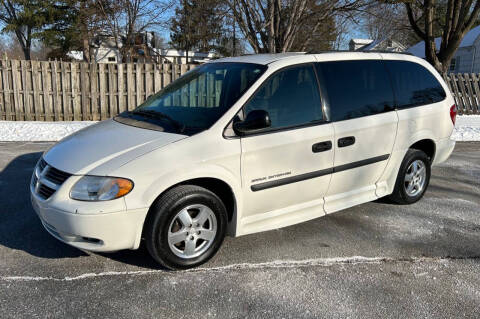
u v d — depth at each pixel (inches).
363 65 172.9
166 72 452.4
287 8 484.4
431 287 126.5
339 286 125.9
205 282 126.9
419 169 197.8
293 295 120.5
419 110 187.2
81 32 754.8
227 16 485.4
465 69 1079.0
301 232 165.9
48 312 110.3
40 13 874.8
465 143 358.6
